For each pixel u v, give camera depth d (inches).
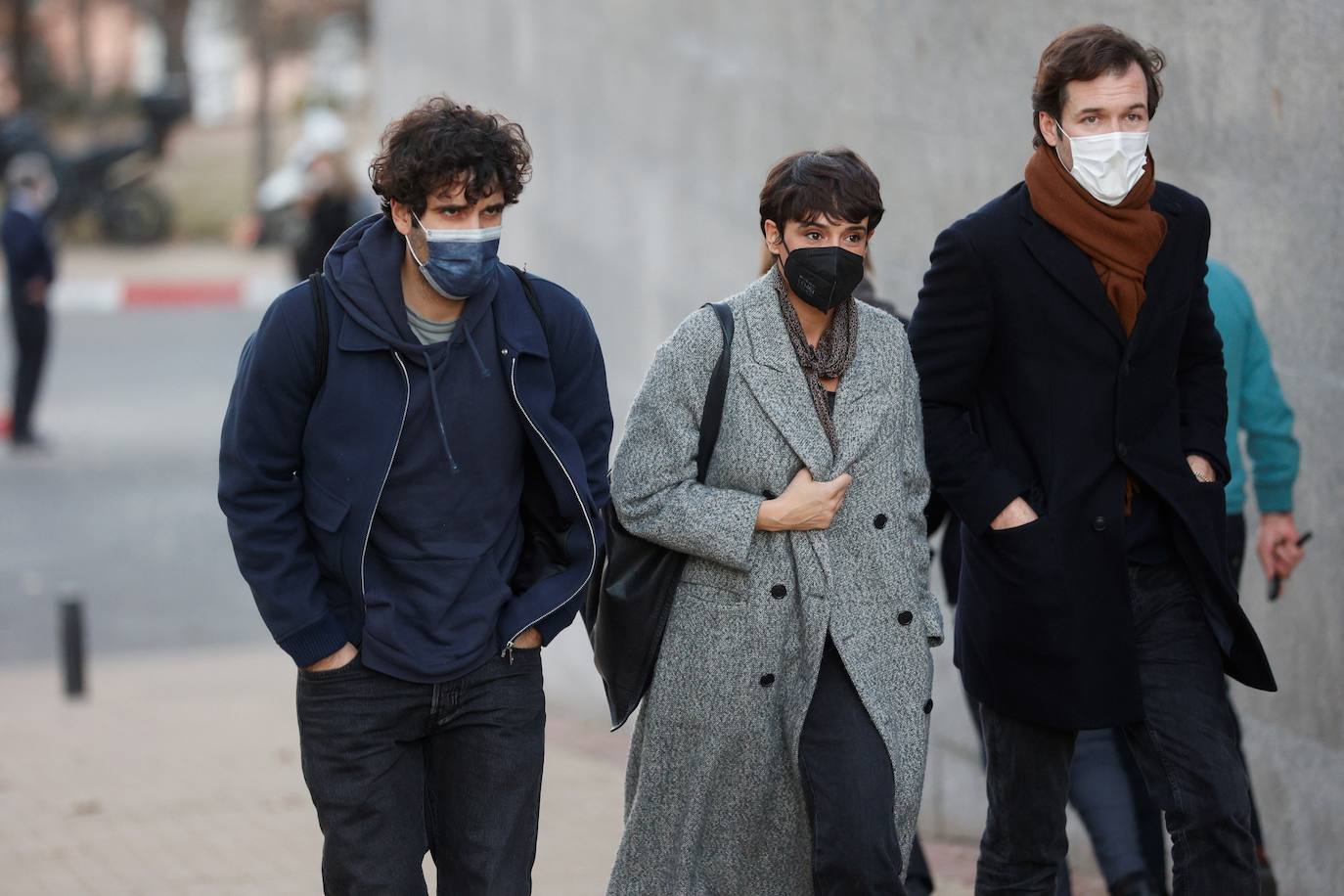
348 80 3491.6
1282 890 381.4
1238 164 380.8
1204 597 299.6
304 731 289.7
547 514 295.3
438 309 283.0
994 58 444.5
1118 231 294.0
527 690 294.2
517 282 292.4
